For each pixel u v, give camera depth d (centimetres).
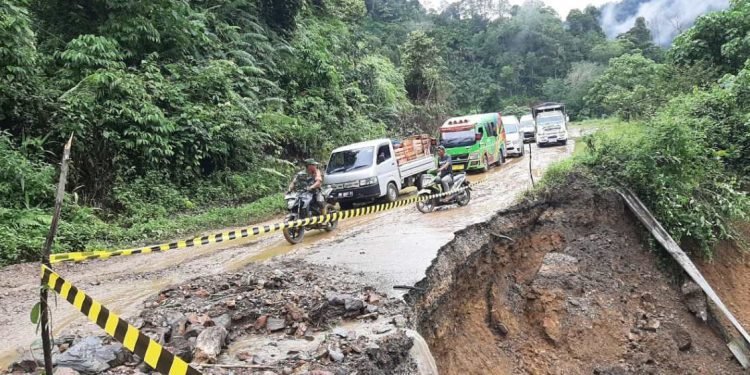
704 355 975
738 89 1562
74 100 1243
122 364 419
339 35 3055
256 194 1580
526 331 937
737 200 1309
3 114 1161
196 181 1491
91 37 1399
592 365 888
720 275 1224
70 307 608
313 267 729
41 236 959
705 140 1441
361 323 520
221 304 554
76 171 1216
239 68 1836
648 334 970
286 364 419
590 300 995
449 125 2031
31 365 409
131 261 876
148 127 1361
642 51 7075
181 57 1698
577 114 6281
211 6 2070
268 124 1845
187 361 419
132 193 1276
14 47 1162
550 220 1152
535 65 7262
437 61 3988
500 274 994
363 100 2709
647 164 1247
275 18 2397
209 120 1548
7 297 665
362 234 980
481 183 1653
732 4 2089
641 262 1145
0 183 1053
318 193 1030
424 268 699
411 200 1113
